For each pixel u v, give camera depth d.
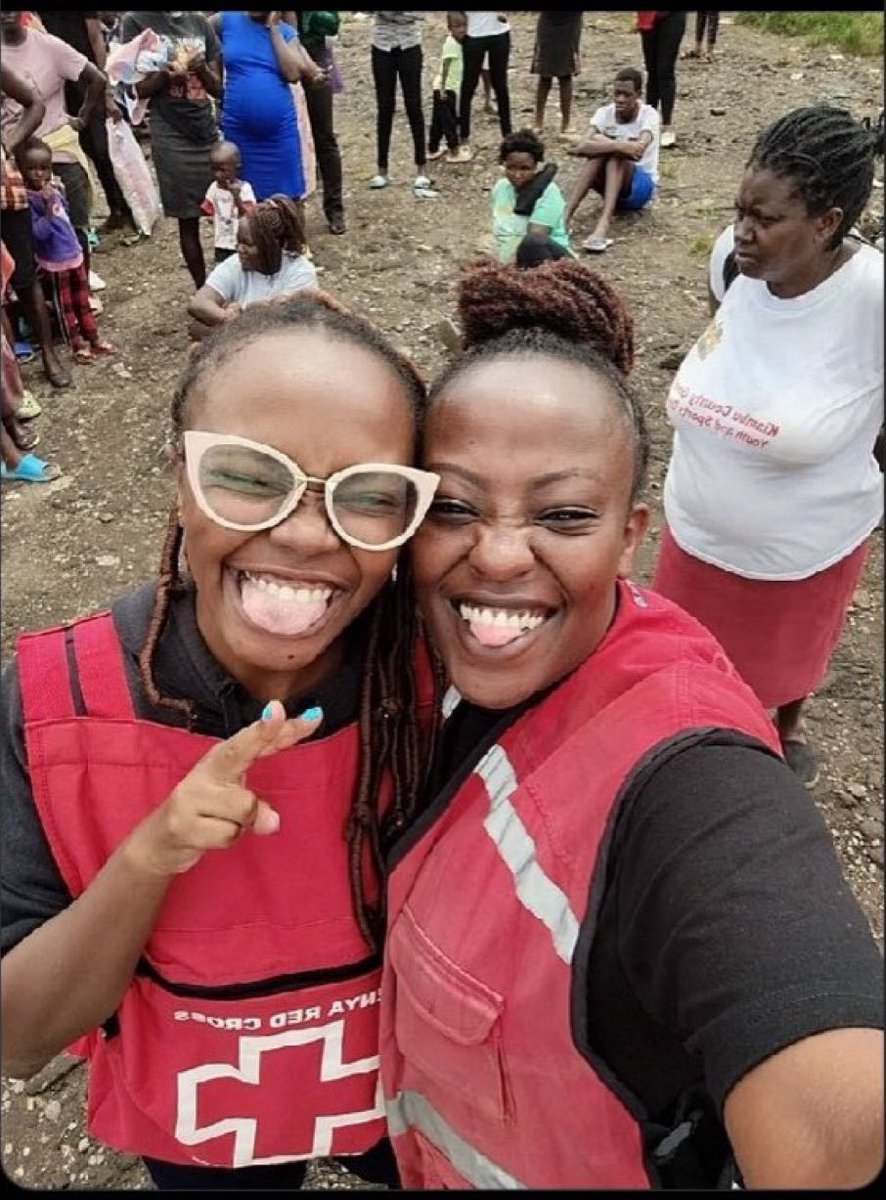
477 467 1.02
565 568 1.02
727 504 2.28
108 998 1.09
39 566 4.03
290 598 1.02
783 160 1.99
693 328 5.34
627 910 0.91
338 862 1.17
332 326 1.05
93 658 1.12
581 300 1.12
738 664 2.52
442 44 9.65
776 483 2.23
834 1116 0.73
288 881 1.16
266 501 0.99
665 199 6.90
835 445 2.16
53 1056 1.16
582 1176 1.03
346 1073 1.28
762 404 2.15
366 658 1.16
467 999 1.01
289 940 1.18
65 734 1.10
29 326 5.29
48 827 1.11
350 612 1.07
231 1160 1.32
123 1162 2.14
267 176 5.69
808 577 2.35
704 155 7.50
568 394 1.02
